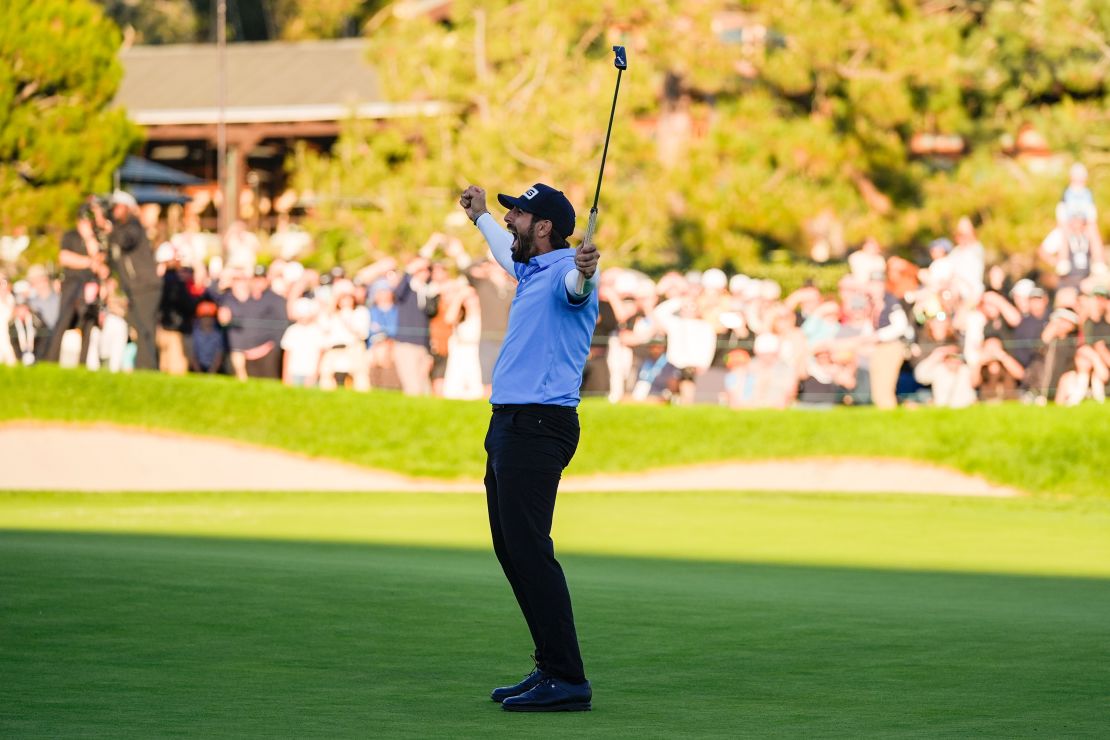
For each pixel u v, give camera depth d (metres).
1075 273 38.78
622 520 26.47
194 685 10.45
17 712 9.44
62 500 29.78
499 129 47.59
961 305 35.88
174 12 108.75
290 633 12.59
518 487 10.34
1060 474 31.78
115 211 37.56
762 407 35.84
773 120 48.97
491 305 36.53
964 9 53.12
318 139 74.31
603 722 9.59
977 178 49.75
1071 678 11.20
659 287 37.28
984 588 17.17
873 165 51.00
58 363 37.75
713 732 9.28
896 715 9.85
